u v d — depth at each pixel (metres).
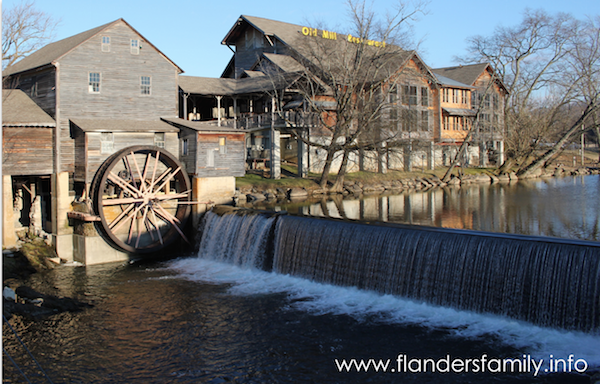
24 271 24.72
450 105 61.34
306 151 47.69
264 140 48.84
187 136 29.84
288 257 22.78
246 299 20.06
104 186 25.77
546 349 14.15
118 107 29.28
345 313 17.91
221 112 51.03
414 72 51.22
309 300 19.53
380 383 13.08
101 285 22.78
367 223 21.14
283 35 52.94
